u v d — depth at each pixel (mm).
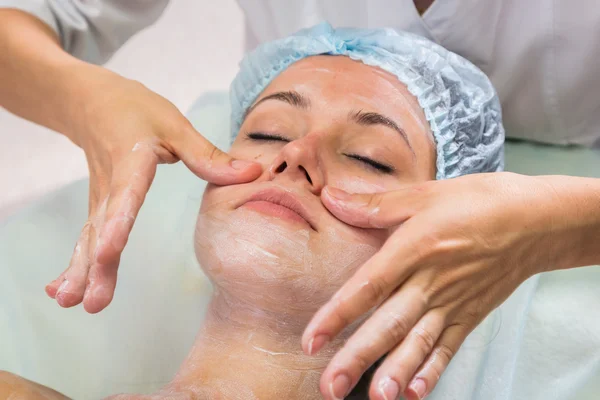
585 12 1119
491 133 1141
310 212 840
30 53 1126
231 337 900
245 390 869
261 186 864
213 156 910
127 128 917
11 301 1105
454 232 742
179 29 1905
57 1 1288
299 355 881
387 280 703
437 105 1039
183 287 1146
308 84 1001
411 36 1102
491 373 1062
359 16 1308
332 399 642
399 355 685
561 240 815
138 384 1027
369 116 958
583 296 1173
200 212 927
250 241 837
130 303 1136
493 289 791
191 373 904
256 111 1042
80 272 804
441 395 1037
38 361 1052
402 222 794
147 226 1239
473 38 1212
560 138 1383
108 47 1425
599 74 1201
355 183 914
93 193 961
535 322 1143
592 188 837
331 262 834
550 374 1090
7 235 1196
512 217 777
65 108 1068
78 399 1016
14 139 1711
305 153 863
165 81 1867
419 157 997
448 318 742
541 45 1187
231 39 1887
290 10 1396
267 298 852
